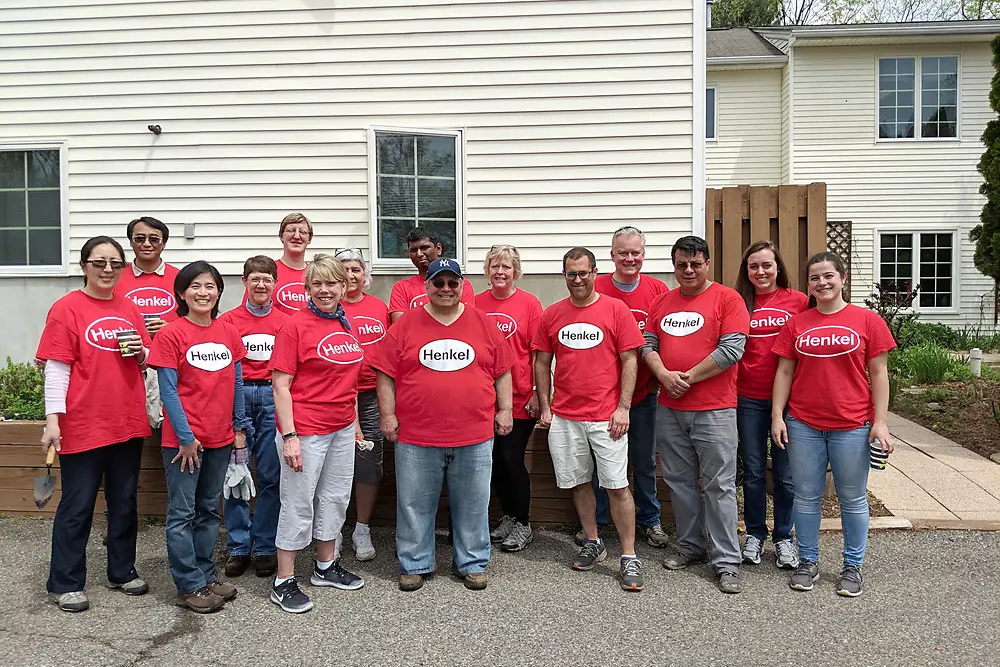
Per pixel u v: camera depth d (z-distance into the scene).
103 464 3.72
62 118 6.95
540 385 4.29
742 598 3.82
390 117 6.75
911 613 3.62
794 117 14.93
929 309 14.64
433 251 4.86
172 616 3.64
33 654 3.26
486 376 4.00
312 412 3.79
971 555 4.36
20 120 7.00
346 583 3.99
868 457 3.87
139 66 6.88
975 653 3.22
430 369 3.92
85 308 3.63
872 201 14.77
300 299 4.79
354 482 4.43
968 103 14.55
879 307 12.72
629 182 6.62
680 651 3.26
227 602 3.82
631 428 4.64
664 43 6.53
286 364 3.74
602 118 6.62
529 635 3.43
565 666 3.15
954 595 3.82
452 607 3.75
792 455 3.99
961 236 14.55
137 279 4.68
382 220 6.81
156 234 4.67
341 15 6.74
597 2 6.57
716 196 5.83
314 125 6.80
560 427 4.18
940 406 8.82
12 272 7.01
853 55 14.73
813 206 5.61
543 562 4.38
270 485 4.21
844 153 14.82
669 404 4.16
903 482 5.86
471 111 6.71
